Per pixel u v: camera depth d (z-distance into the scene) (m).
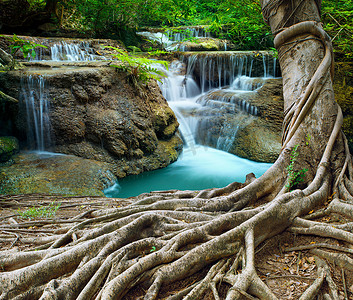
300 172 5.07
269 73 15.51
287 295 3.15
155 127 10.45
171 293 3.14
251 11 11.85
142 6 17.17
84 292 2.88
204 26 18.05
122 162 9.34
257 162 10.87
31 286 3.00
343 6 9.73
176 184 8.83
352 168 5.07
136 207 4.61
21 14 13.95
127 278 3.00
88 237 3.71
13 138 8.76
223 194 5.59
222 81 15.25
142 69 10.47
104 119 9.25
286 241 4.04
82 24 16.45
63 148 9.12
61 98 8.98
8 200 5.97
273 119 12.02
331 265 3.49
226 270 3.41
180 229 3.88
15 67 9.66
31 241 3.94
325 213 4.35
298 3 5.68
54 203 5.80
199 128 12.58
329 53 5.58
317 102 5.38
